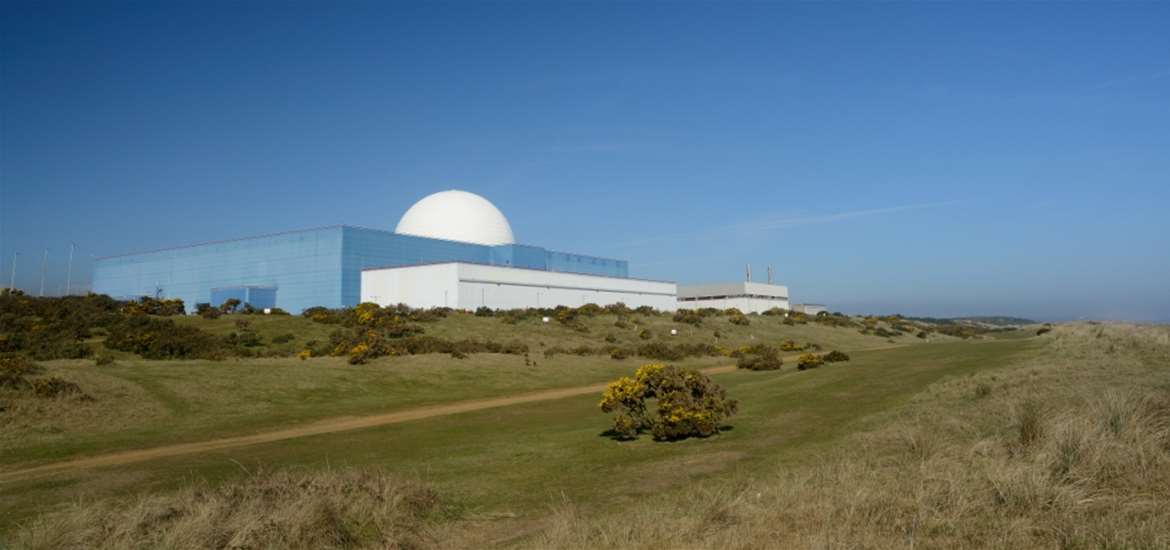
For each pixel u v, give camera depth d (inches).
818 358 1334.9
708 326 2605.8
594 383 1280.8
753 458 468.4
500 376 1254.9
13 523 380.8
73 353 1280.8
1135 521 228.8
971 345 1824.6
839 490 298.5
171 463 583.5
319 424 836.6
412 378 1169.4
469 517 354.0
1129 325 1408.7
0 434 677.3
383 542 305.6
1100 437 316.5
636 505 345.7
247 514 304.2
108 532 305.9
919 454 366.9
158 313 2091.5
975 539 227.8
